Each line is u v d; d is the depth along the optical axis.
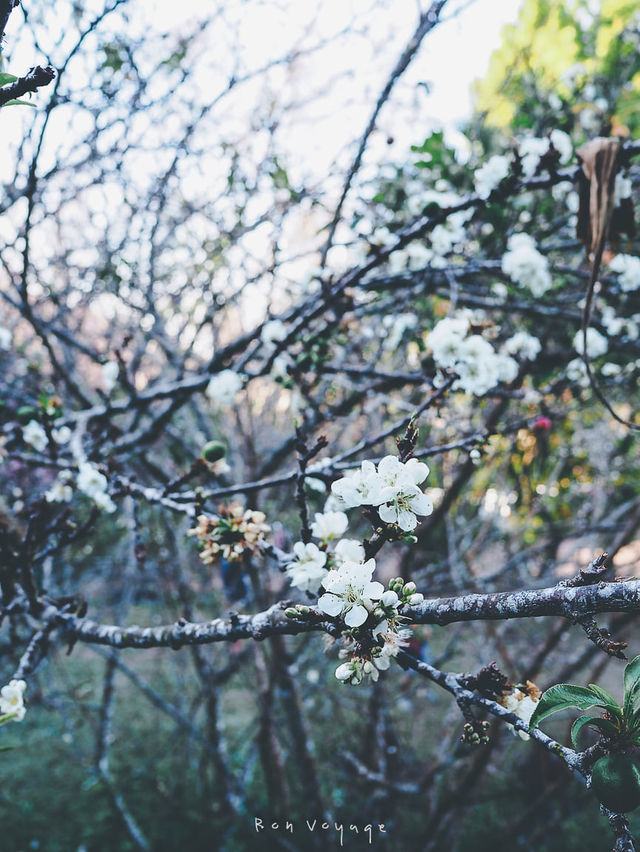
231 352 2.79
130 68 2.71
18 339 4.09
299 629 1.11
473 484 4.74
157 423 2.86
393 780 4.48
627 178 1.94
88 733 6.55
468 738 0.99
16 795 5.78
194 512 1.67
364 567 0.99
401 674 4.96
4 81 0.87
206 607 5.28
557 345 3.31
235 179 3.19
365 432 3.49
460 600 0.93
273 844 4.26
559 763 4.21
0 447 2.33
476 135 3.42
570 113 3.23
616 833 0.79
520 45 4.24
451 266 2.47
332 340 2.76
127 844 5.10
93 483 1.89
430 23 2.15
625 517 4.57
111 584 5.71
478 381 1.88
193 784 5.87
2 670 4.09
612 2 4.23
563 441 4.49
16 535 1.79
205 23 2.85
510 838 4.33
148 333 3.37
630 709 0.84
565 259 3.54
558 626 3.63
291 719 3.69
